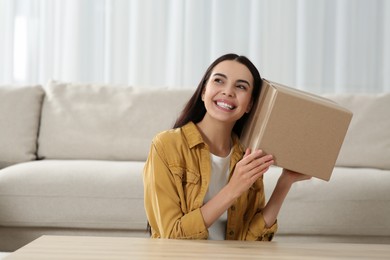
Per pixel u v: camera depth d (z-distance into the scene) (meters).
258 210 1.74
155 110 2.93
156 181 1.62
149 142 2.88
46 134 2.89
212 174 1.74
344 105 2.94
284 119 1.47
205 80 1.72
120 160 2.88
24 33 3.62
